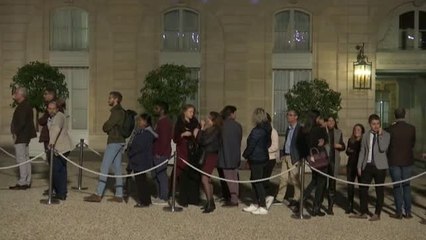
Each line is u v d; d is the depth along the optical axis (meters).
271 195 11.44
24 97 12.23
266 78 21.30
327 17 21.20
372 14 21.09
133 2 21.50
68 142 11.04
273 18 21.38
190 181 10.79
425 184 14.52
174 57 21.52
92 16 21.61
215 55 21.41
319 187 10.13
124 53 21.56
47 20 21.80
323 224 9.37
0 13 21.75
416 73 21.84
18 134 12.07
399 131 9.99
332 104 18.14
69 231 8.41
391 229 9.09
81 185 12.80
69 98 21.80
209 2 21.36
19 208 10.02
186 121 10.91
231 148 10.62
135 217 9.54
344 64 21.16
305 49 21.42
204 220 9.43
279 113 21.50
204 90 21.41
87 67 21.78
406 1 21.06
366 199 10.06
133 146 10.59
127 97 21.53
